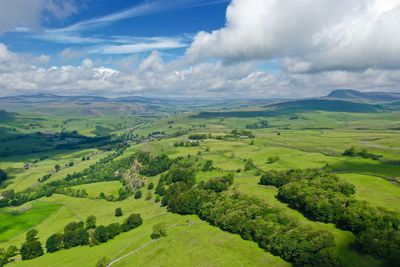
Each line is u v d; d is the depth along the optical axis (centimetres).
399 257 8319
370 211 10600
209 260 10062
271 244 9950
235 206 13062
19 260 14700
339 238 10156
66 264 12606
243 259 9812
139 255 11569
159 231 12925
